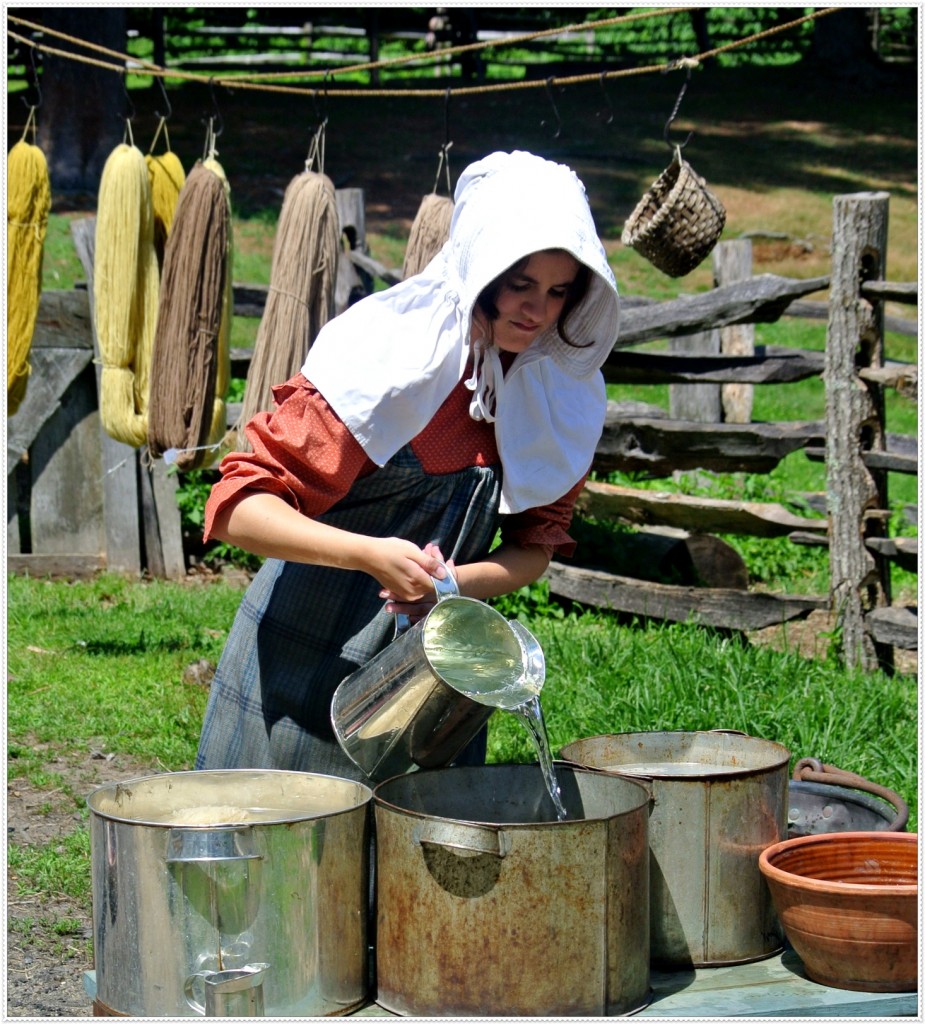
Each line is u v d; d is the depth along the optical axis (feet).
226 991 6.35
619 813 7.21
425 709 7.45
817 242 54.80
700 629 21.53
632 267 52.11
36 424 25.68
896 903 6.98
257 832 6.50
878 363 21.27
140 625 22.68
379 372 7.80
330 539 7.64
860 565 21.11
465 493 8.41
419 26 81.66
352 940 6.95
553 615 23.61
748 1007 6.95
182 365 15.76
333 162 60.64
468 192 7.97
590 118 70.79
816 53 83.25
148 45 76.84
